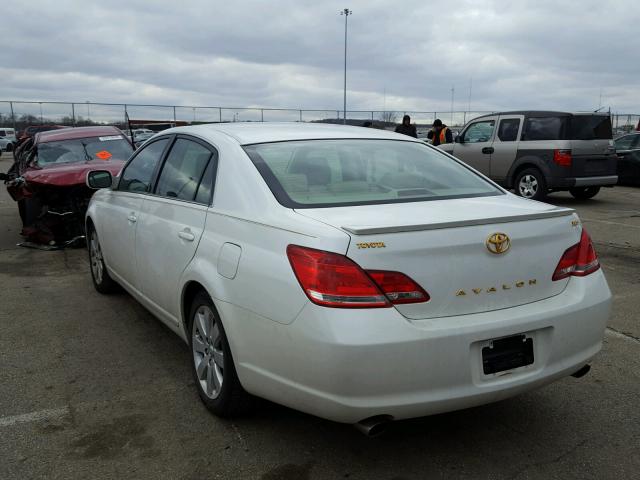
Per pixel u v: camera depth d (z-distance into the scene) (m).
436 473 2.77
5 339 4.51
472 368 2.56
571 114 11.40
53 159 8.78
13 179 8.77
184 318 3.55
